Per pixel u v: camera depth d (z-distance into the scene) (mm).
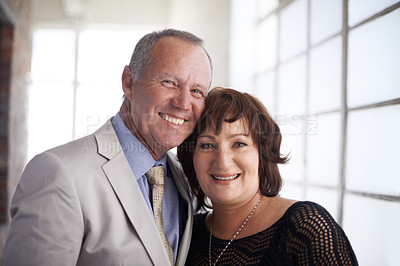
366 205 1942
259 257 1244
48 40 6664
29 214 1075
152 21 6680
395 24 1725
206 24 4113
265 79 3479
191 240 1474
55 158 1155
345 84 2156
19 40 3930
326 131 2371
